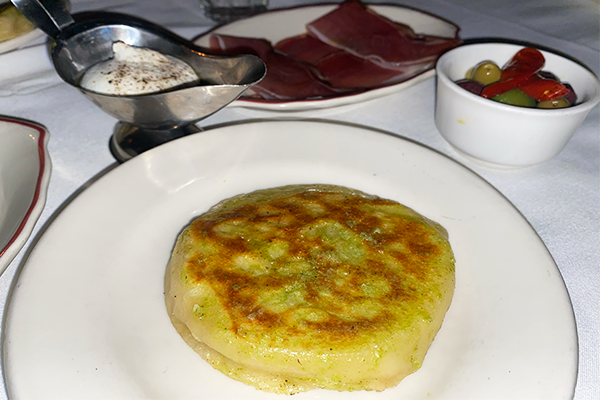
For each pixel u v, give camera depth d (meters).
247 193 0.36
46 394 0.25
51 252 0.30
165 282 0.31
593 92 0.36
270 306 0.28
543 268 0.30
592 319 0.30
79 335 0.27
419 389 0.28
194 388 0.28
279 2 0.60
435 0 0.60
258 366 0.28
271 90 0.43
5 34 0.43
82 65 0.40
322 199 0.33
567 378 0.26
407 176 0.36
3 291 0.30
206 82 0.41
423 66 0.47
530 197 0.36
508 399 0.26
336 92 0.44
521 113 0.34
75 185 0.36
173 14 0.55
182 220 0.34
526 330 0.28
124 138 0.39
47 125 0.41
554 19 0.55
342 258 0.30
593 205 0.36
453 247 0.32
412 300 0.29
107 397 0.26
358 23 0.51
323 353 0.27
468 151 0.38
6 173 0.32
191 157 0.36
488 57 0.41
